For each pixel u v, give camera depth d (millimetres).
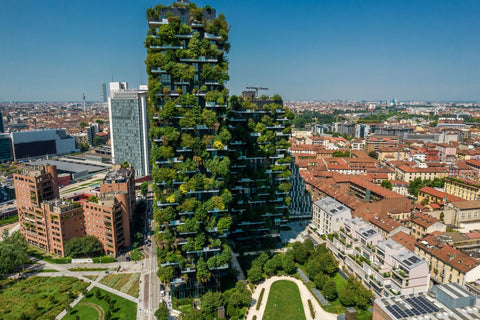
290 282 132625
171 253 114375
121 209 162125
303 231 178625
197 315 103938
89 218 162000
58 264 153375
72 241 156250
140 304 121062
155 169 113250
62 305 121438
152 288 131625
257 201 152125
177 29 111500
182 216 114062
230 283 131000
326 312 113250
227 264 119312
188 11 115875
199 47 114562
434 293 94938
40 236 167125
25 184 170625
